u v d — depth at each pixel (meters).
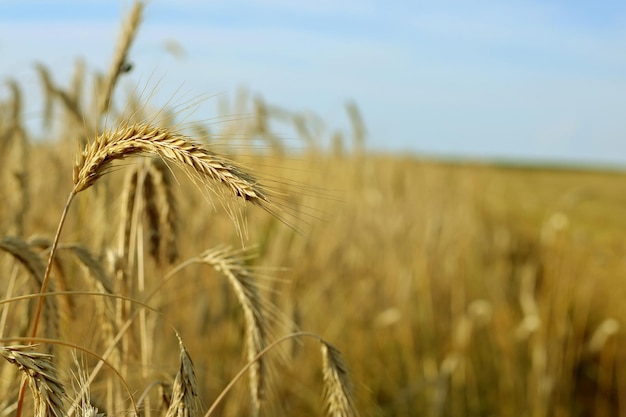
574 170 57.91
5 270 3.62
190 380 2.14
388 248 9.26
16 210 4.39
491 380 8.31
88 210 4.39
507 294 9.85
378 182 10.86
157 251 3.56
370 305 8.46
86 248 3.00
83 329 3.43
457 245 10.49
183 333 5.12
